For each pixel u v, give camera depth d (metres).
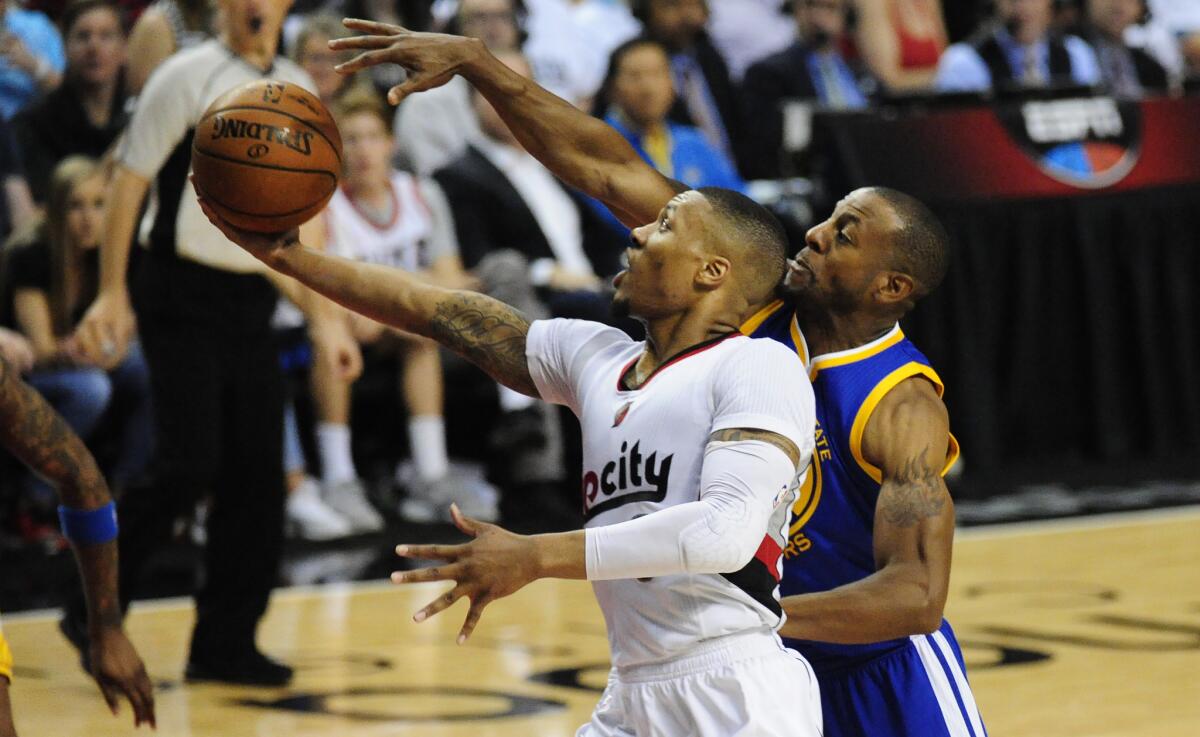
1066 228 25.92
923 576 8.16
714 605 7.61
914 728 8.98
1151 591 18.66
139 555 14.70
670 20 28.50
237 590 15.02
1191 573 19.61
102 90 23.19
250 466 14.98
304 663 15.80
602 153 9.36
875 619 8.03
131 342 21.53
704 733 7.57
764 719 7.50
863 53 31.08
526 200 24.47
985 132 25.56
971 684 14.73
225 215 8.59
